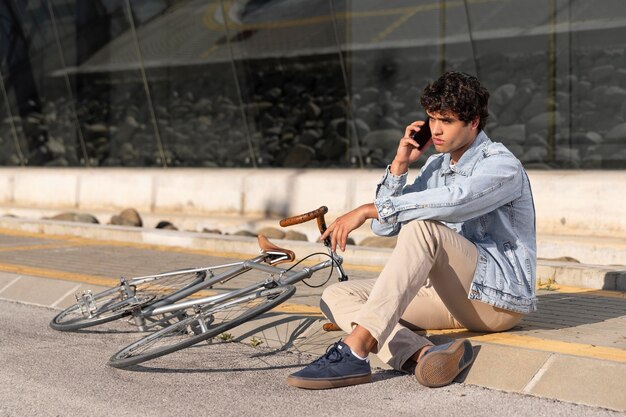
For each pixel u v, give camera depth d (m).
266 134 16.47
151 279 7.71
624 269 9.54
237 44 16.58
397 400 5.91
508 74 13.73
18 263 11.84
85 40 18.81
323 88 15.61
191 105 17.44
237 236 13.48
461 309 6.52
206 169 17.25
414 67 14.55
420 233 6.06
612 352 6.33
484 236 6.50
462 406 5.77
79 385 6.49
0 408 6.00
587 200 12.31
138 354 6.73
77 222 15.94
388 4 14.72
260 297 6.64
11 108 20.34
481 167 6.24
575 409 5.68
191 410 5.83
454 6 14.06
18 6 19.73
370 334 6.11
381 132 15.03
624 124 12.83
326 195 15.12
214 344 7.71
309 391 6.16
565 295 8.96
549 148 13.48
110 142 18.83
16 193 19.89
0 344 7.86
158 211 17.39
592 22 12.96
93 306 7.83
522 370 6.20
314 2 15.49
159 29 17.62
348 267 11.41
